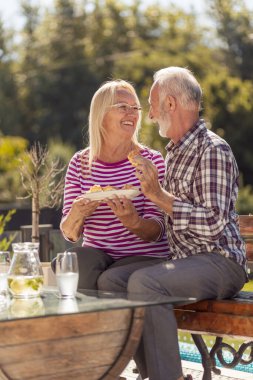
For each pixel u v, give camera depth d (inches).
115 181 157.1
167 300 117.4
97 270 148.3
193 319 137.9
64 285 122.5
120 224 154.2
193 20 1161.4
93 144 158.6
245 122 888.9
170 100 142.9
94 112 158.1
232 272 137.3
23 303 118.0
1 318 104.5
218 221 133.3
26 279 123.6
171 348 127.9
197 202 137.3
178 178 140.3
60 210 269.1
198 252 138.6
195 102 143.2
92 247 153.9
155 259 151.4
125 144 158.6
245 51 1069.1
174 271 133.6
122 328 120.5
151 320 128.0
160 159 159.0
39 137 1163.3
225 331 132.9
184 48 1134.4
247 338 129.6
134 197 147.2
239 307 131.4
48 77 1179.3
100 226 154.9
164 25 1195.9
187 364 178.9
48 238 223.8
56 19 1255.5
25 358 112.6
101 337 118.6
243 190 567.5
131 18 1213.7
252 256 159.0
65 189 159.9
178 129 142.9
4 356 110.9
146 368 138.1
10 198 605.0
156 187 135.5
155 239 152.2
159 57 1086.4
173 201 135.9
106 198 142.7
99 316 118.3
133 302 115.6
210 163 135.6
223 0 1103.0
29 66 1217.4
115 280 142.7
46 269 155.3
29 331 112.6
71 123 1165.7
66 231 150.1
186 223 134.7
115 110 156.6
